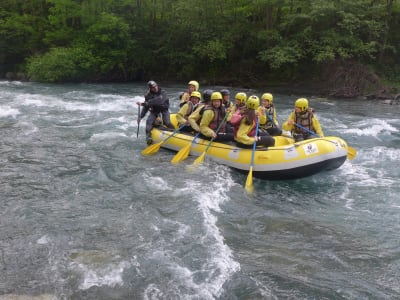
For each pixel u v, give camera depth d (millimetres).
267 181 6781
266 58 20844
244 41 22984
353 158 8148
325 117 13141
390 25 21453
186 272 4059
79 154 7941
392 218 5441
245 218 5355
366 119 12727
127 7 25625
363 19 20203
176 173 6898
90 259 4238
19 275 3932
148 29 24953
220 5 23703
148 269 4086
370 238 4895
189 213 5340
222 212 5492
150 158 7770
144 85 22344
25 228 4875
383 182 6793
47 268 4055
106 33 23562
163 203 5660
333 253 4531
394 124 12078
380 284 3980
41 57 23688
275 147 6770
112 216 5254
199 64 24078
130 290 3760
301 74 21156
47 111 12477
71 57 22781
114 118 11602
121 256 4309
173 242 4617
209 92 7605
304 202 5969
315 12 19469
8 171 6867
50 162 7406
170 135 8172
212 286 3852
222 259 4301
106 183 6402
